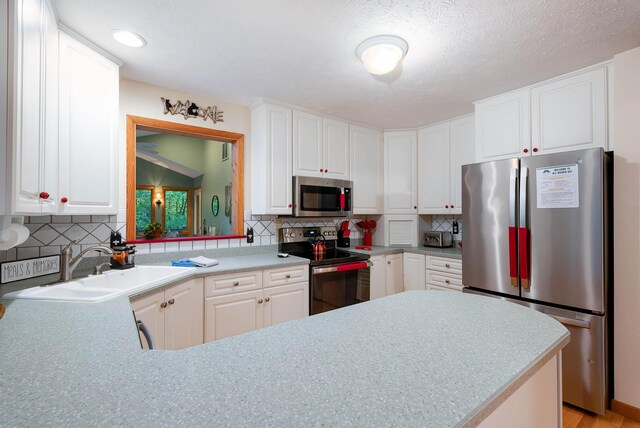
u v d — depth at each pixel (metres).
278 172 2.77
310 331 0.94
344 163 3.26
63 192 1.54
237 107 2.85
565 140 2.14
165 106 2.45
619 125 1.85
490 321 1.04
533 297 2.02
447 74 2.18
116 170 1.90
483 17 1.55
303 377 0.67
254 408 0.55
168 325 1.79
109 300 1.36
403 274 3.42
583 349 1.83
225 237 2.75
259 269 2.33
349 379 0.66
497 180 2.21
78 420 0.53
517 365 0.73
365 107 2.89
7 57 0.99
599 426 1.74
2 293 1.41
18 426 0.51
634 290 1.77
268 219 3.01
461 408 0.56
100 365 0.74
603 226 1.76
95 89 1.76
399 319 1.05
